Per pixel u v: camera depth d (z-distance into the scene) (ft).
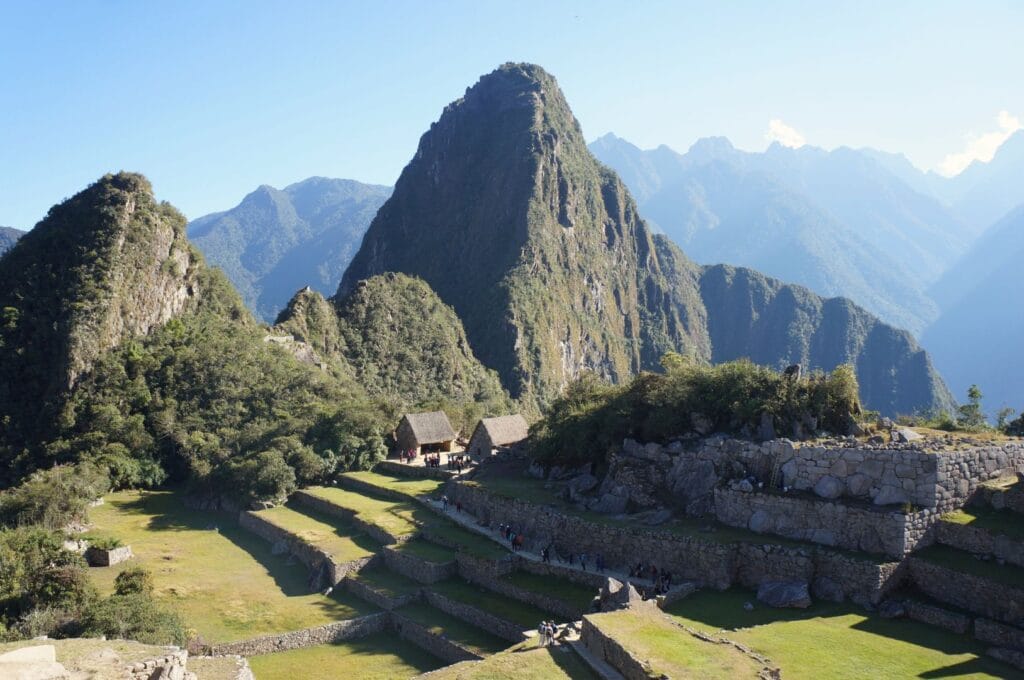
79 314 333.83
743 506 137.69
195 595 164.25
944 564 112.37
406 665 132.36
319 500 234.17
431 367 541.34
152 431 299.58
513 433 256.73
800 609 114.62
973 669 91.20
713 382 165.07
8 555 152.25
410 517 201.16
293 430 277.85
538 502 172.14
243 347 358.84
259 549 207.21
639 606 102.83
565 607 133.69
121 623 129.59
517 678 88.89
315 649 140.77
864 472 126.72
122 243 372.17
